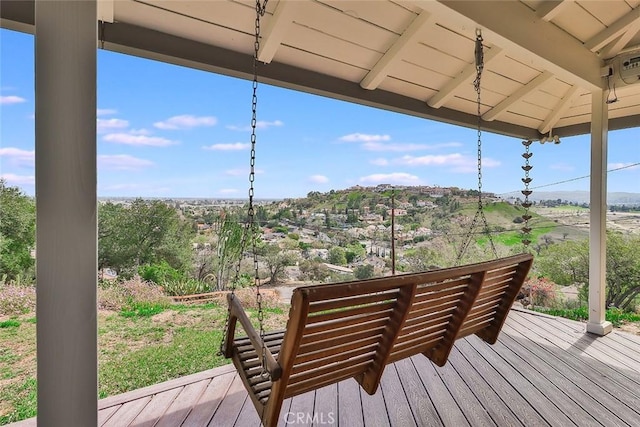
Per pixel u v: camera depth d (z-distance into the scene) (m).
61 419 1.05
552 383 2.46
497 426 1.97
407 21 2.43
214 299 3.87
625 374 2.60
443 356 2.14
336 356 1.65
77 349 1.07
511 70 3.27
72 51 1.06
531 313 4.17
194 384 2.40
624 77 3.12
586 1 2.47
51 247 1.04
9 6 1.64
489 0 2.14
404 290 1.64
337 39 2.53
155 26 2.15
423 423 1.99
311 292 1.34
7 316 2.75
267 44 2.34
